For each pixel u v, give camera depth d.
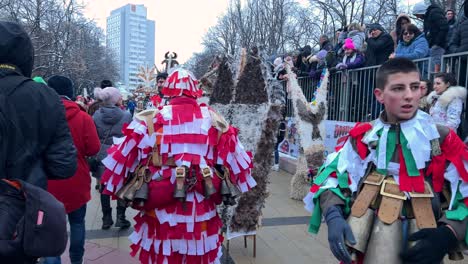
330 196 1.89
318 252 4.11
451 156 1.76
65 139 2.21
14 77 2.08
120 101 5.13
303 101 6.05
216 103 4.10
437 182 1.79
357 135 1.93
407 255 1.69
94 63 38.84
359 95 6.71
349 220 1.83
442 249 1.66
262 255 4.03
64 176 2.20
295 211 5.58
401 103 1.79
